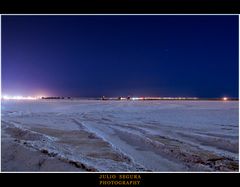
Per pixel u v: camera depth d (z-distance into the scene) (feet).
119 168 17.69
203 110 95.40
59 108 108.99
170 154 23.34
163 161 20.92
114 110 96.12
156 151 24.66
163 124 48.24
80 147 25.68
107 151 23.88
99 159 20.29
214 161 21.11
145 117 64.49
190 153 23.66
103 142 28.53
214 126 44.80
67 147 25.13
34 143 24.34
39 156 18.30
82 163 17.30
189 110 95.25
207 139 31.37
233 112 83.56
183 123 50.11
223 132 37.52
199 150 25.18
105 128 42.09
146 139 30.55
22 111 85.46
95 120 56.08
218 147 26.86
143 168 18.56
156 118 61.72
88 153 22.89
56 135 33.37
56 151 20.70
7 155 18.53
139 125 46.52
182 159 21.62
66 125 45.50
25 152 19.19
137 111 89.86
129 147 26.50
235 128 42.19
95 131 38.17
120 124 48.24
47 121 52.47
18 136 30.94
